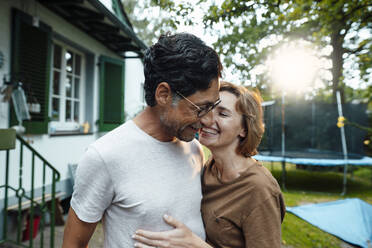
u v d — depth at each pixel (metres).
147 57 0.90
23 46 3.03
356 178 7.74
